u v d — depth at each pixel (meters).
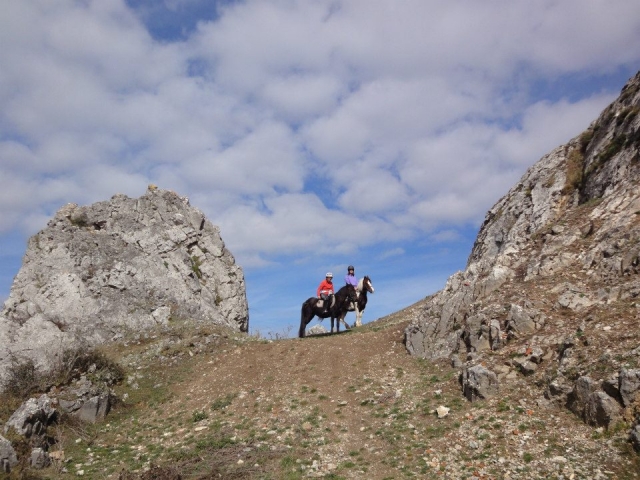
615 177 22.47
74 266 30.70
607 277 17.08
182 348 24.77
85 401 18.56
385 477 12.30
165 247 33.88
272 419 16.67
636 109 24.44
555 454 11.68
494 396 14.77
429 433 14.09
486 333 17.56
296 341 24.48
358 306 27.64
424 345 20.08
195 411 18.47
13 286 30.11
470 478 11.60
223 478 12.89
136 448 16.03
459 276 22.19
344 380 19.03
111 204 35.44
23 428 15.77
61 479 14.01
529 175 30.64
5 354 25.62
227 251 36.97
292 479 12.58
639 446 10.84
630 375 11.91
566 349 14.52
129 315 29.09
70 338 26.88
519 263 20.89
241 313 34.84
